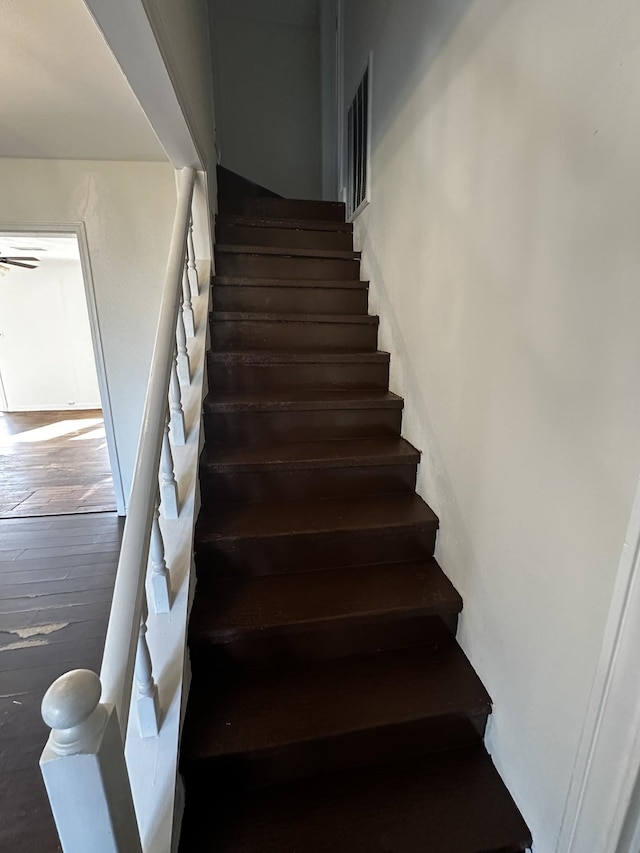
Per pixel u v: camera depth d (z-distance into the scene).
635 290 0.67
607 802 0.76
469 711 1.17
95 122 2.12
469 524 1.31
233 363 1.97
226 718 1.13
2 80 1.76
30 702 1.51
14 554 2.50
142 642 0.92
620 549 0.72
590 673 0.80
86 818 0.60
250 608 1.32
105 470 3.93
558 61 0.83
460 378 1.34
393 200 2.00
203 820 1.02
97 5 1.01
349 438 1.91
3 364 6.38
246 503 1.66
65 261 6.18
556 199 0.86
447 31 1.37
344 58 3.02
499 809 1.06
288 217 3.02
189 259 2.11
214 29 3.52
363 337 2.28
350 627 1.31
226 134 3.80
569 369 0.84
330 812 1.04
